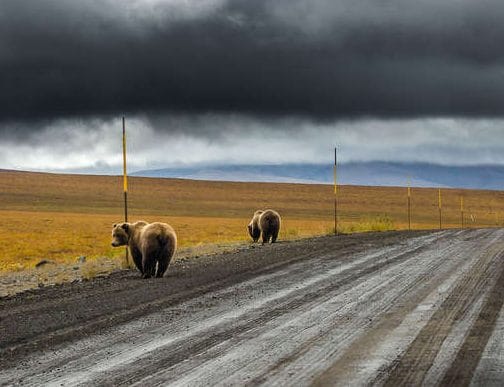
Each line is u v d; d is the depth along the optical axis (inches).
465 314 1600.6
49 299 2076.8
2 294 2297.0
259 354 1253.1
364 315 1619.1
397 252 3213.6
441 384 1036.5
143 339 1408.7
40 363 1229.1
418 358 1196.5
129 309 1791.3
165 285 2279.8
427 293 1931.6
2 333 1525.6
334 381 1063.0
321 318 1595.7
